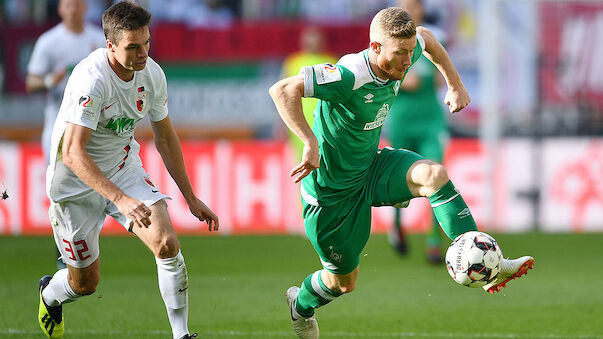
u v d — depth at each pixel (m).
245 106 49.88
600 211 40.09
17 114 48.97
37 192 39.47
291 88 16.00
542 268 31.69
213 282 28.55
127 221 17.36
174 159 18.16
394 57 15.89
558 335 20.23
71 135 16.17
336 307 24.31
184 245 37.84
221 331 20.77
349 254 17.95
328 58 37.66
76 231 17.84
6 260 33.69
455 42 49.62
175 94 49.88
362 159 17.52
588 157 40.19
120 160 17.81
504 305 24.48
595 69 45.66
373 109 16.80
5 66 49.09
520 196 40.44
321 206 17.72
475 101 49.12
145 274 30.55
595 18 45.34
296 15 51.25
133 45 15.62
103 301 24.95
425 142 32.16
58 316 19.12
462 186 39.91
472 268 15.80
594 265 32.38
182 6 51.03
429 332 20.70
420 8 30.22
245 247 37.22
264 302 24.83
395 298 25.69
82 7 29.45
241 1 51.38
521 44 46.00
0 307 23.91
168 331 20.64
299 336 19.45
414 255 34.97
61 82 28.69
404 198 17.47
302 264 32.62
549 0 45.47
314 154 15.79
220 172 40.00
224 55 50.03
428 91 32.00
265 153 39.88
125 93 16.75
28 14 50.06
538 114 46.25
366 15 50.97
